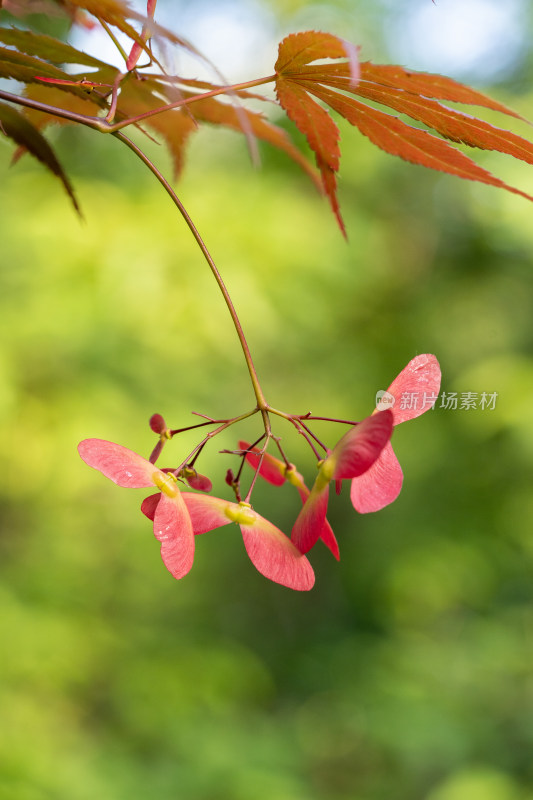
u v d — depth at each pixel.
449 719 1.25
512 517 1.48
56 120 0.40
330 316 1.27
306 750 1.31
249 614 1.77
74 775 0.88
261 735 1.16
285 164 1.29
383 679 1.37
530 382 1.28
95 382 1.07
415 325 1.60
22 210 1.08
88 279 1.03
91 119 0.36
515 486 1.49
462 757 1.22
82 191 1.09
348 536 1.73
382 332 1.60
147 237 1.05
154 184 1.14
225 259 1.07
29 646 0.99
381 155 1.47
